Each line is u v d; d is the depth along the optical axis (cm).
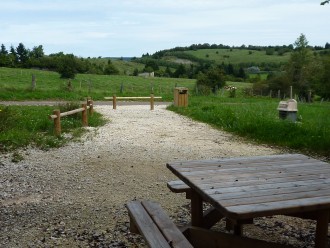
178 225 445
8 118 1178
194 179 357
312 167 405
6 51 7644
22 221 492
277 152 959
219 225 482
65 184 662
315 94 5697
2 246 418
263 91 5638
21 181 676
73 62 5872
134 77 6838
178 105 2088
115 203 565
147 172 745
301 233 457
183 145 1042
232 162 430
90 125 1391
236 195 310
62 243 427
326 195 312
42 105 2073
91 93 3012
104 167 780
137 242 429
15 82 4569
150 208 404
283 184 341
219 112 1627
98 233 454
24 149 930
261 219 501
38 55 7512
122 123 1494
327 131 1070
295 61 6056
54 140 1023
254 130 1190
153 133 1252
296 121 1332
